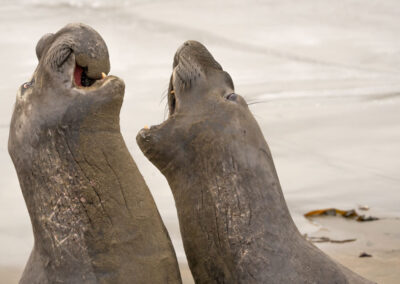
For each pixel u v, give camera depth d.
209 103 22.34
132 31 76.50
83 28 20.58
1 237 32.78
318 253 22.30
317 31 79.12
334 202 37.75
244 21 83.12
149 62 63.84
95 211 20.20
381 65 66.81
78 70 20.77
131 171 20.77
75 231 20.23
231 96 22.61
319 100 55.44
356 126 49.66
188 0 94.06
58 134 19.94
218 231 21.98
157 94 53.59
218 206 21.94
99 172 20.19
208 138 21.98
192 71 22.66
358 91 58.06
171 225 33.88
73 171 20.08
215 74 23.02
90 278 20.14
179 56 23.11
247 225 21.78
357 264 30.70
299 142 46.44
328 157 44.09
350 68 65.12
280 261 21.58
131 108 50.25
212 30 78.38
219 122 22.05
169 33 76.31
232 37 75.62
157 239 21.06
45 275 20.53
